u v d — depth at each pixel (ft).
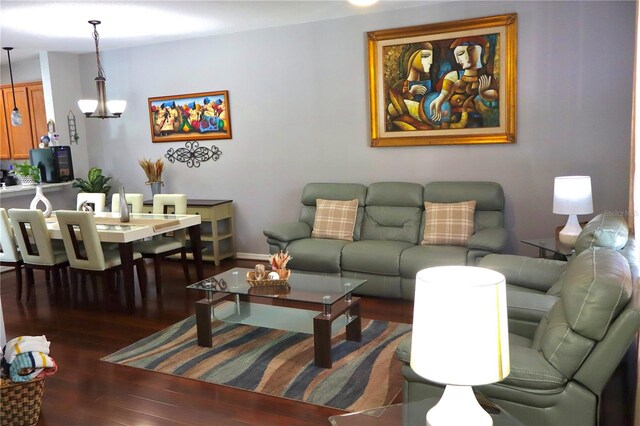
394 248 14.44
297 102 18.13
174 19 15.96
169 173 20.94
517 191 15.40
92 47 20.12
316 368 10.57
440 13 15.60
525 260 11.03
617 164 14.25
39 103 22.39
